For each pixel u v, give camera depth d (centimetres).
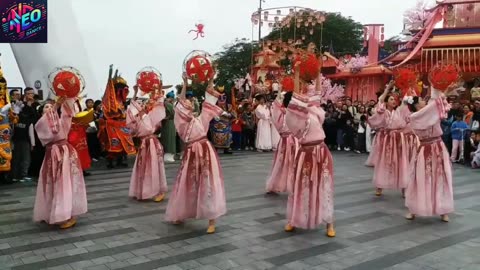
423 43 1816
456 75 561
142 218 593
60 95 535
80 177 558
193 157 535
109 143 999
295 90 509
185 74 539
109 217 598
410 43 2033
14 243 489
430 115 565
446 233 532
